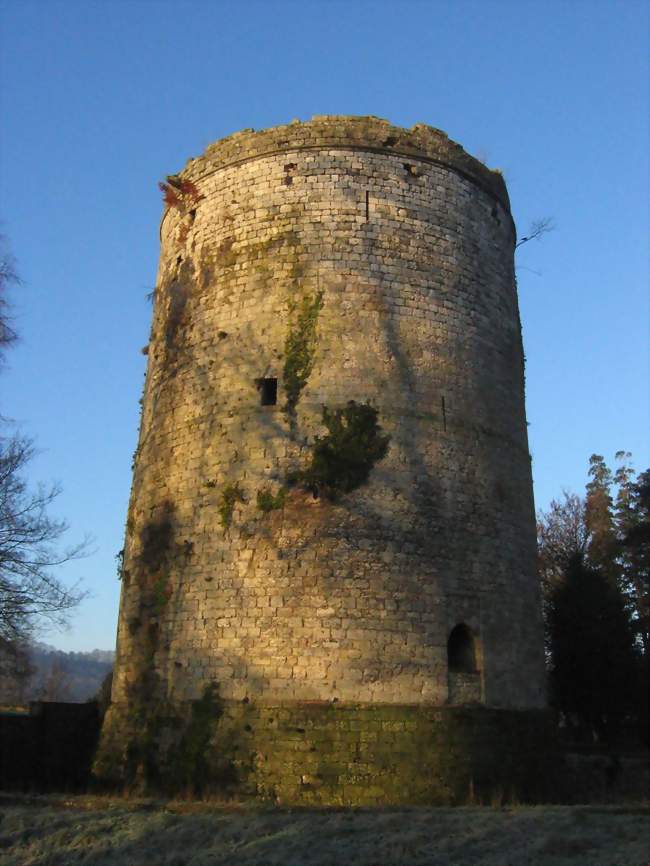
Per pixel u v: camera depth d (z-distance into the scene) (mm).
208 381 19531
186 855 11844
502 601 18688
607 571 38844
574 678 30812
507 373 20969
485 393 20000
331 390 18266
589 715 31625
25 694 54438
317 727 15969
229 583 17531
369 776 15680
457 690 17141
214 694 16891
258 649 16812
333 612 16781
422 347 19141
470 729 16859
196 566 18156
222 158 21359
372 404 18234
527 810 14461
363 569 17125
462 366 19672
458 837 12523
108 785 17891
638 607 38688
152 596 18922
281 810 14211
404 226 19875
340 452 17797
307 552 17172
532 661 19250
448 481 18547
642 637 37688
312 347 18625
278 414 18312
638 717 31516
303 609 16828
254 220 20203
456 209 20844
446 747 16406
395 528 17578
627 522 44281
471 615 17969
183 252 21734
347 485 17609
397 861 11375
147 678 18359
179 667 17719
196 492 18750
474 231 21141
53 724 20266
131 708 18469
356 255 19297
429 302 19578
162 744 17266
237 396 18875
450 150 21188
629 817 13836
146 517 19938
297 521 17438
